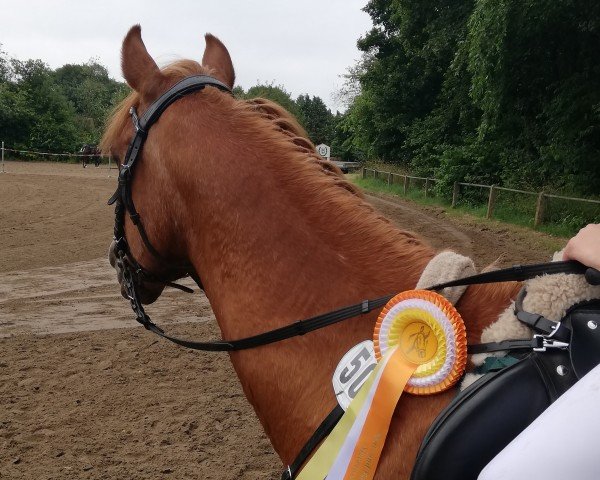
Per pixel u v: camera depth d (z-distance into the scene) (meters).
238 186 1.77
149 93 1.92
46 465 3.91
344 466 1.48
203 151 1.81
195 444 4.24
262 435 4.40
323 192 1.77
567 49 14.59
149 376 5.51
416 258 1.70
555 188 16.75
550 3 12.63
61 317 7.38
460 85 23.05
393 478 1.46
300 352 1.66
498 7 13.34
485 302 1.58
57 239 12.89
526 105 16.33
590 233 1.39
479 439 1.32
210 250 1.81
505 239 13.88
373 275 1.68
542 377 1.34
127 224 2.06
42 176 30.94
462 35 22.34
